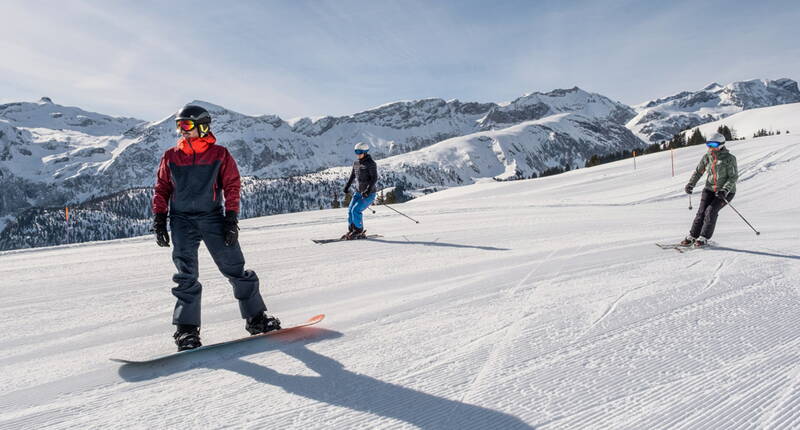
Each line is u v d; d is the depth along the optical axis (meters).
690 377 2.56
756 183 22.19
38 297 4.83
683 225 9.95
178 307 3.04
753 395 2.36
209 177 3.02
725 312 3.64
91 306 4.46
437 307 3.97
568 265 5.57
